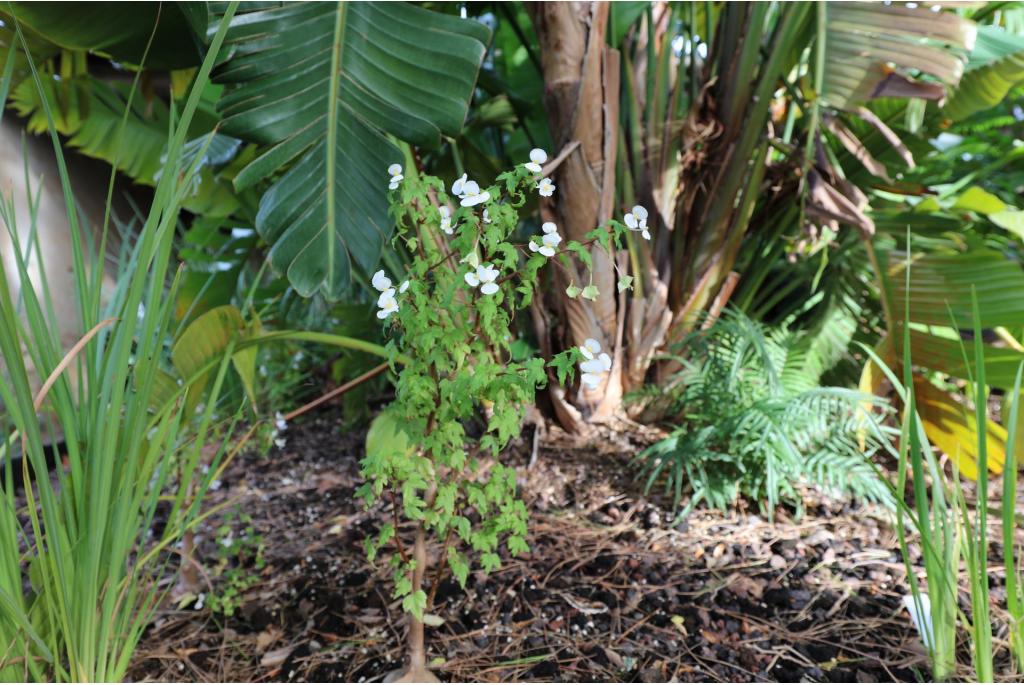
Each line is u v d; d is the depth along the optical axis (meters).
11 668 1.24
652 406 2.75
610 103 2.19
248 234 3.19
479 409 2.65
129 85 3.53
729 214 2.63
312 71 1.76
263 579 1.89
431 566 1.91
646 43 2.63
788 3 2.24
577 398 2.65
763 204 2.88
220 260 3.22
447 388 1.21
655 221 2.63
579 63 2.11
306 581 1.86
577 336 2.52
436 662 1.52
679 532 2.06
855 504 2.22
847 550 1.96
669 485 2.18
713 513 2.17
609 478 2.39
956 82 2.02
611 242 2.39
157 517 2.25
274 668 1.53
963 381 2.85
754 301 3.12
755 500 2.23
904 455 1.45
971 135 3.54
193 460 1.42
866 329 2.90
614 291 2.50
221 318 1.56
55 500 1.24
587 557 1.94
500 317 1.28
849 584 1.79
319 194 1.77
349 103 1.77
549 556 1.95
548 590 1.79
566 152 2.11
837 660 1.51
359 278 2.66
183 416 1.74
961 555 1.90
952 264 2.33
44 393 1.10
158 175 2.41
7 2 1.75
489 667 1.50
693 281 2.71
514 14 2.60
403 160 1.77
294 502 2.40
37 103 2.81
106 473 1.17
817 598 1.73
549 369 2.61
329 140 1.77
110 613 1.25
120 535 1.23
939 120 2.81
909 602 1.67
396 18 1.77
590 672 1.49
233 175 2.67
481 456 2.56
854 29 2.10
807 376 2.62
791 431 2.21
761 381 2.50
